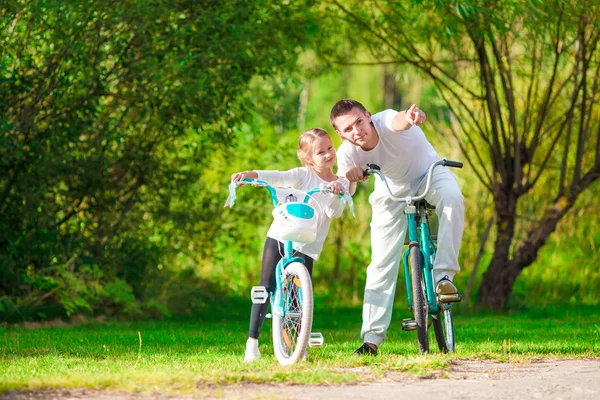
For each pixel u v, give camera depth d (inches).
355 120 400.2
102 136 800.3
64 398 292.8
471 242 1082.7
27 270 799.1
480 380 342.3
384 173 418.9
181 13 783.1
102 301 801.6
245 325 742.5
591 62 898.1
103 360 420.2
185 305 895.1
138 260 862.5
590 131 1026.1
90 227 854.5
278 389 314.0
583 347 471.8
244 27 775.1
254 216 971.3
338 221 1149.1
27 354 454.6
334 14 893.2
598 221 1096.2
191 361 397.7
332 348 477.4
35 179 776.9
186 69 767.1
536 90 916.6
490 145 903.1
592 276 1053.2
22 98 753.0
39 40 745.0
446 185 410.9
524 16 745.6
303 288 364.5
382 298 434.9
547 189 1056.8
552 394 310.3
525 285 1048.8
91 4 718.5
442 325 437.1
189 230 891.4
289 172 404.2
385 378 343.0
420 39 905.5
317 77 991.0
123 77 791.1
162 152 866.8
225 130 851.4
